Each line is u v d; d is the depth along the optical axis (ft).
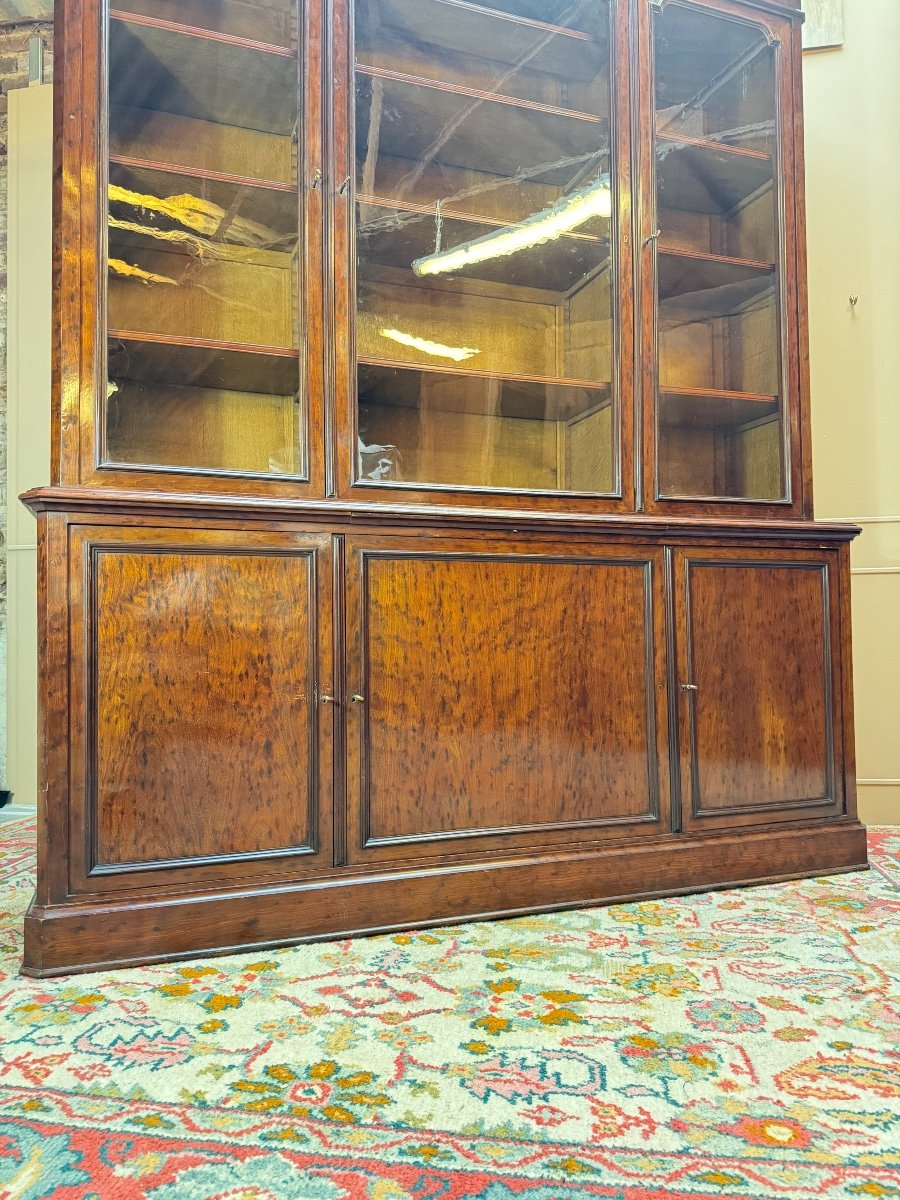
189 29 6.33
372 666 6.37
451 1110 3.80
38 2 11.30
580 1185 3.26
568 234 7.61
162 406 6.21
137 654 5.78
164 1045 4.45
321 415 6.51
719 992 5.09
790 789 7.63
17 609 10.81
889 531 9.76
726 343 7.86
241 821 5.99
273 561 6.16
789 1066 4.19
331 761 6.22
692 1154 3.46
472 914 6.45
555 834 6.80
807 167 9.98
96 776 5.64
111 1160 3.43
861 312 9.86
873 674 9.73
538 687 6.82
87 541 5.69
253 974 5.43
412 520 6.48
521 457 7.25
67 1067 4.21
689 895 7.07
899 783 9.66
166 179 6.36
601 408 7.47
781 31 8.11
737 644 7.52
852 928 6.23
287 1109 3.81
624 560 7.16
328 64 6.68
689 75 7.85
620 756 7.05
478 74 7.65
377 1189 3.25
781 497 7.91
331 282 6.60
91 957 5.50
